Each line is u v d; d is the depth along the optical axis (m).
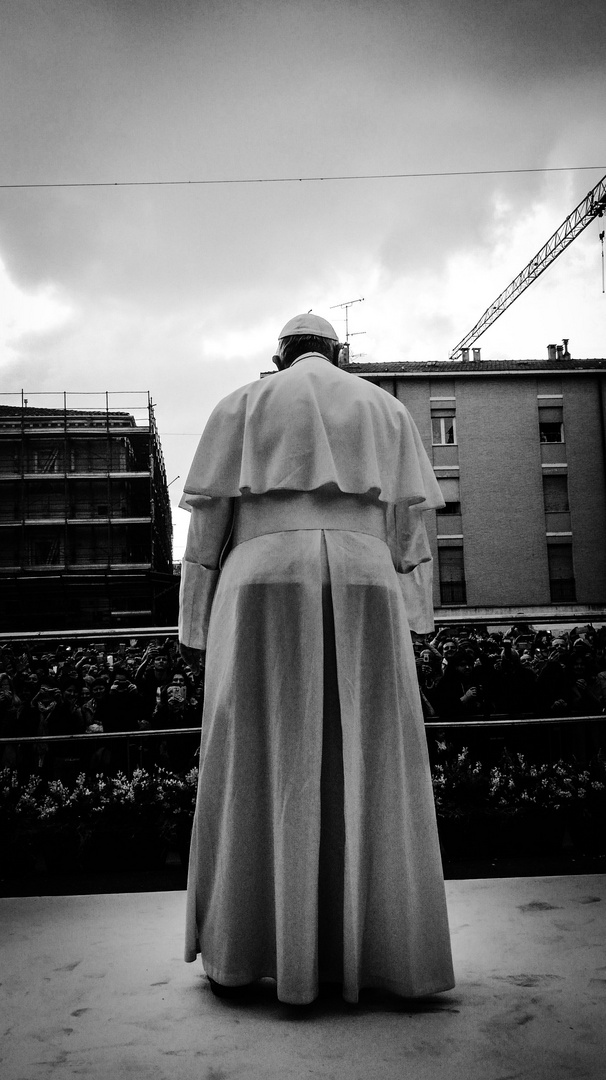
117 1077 2.25
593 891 4.09
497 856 6.06
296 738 2.80
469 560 54.47
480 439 55.38
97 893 5.11
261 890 2.83
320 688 2.83
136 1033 2.54
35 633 15.63
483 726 6.89
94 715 9.09
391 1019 2.61
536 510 54.91
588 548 54.91
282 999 2.66
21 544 60.62
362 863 2.82
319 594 2.89
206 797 2.97
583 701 9.13
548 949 3.24
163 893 4.46
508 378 55.81
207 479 3.10
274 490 3.00
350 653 2.88
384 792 2.87
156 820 6.02
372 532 3.07
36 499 61.97
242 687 2.90
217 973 2.79
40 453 62.72
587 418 55.91
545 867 5.61
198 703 8.97
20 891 5.30
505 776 6.27
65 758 7.38
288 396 3.06
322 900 2.81
